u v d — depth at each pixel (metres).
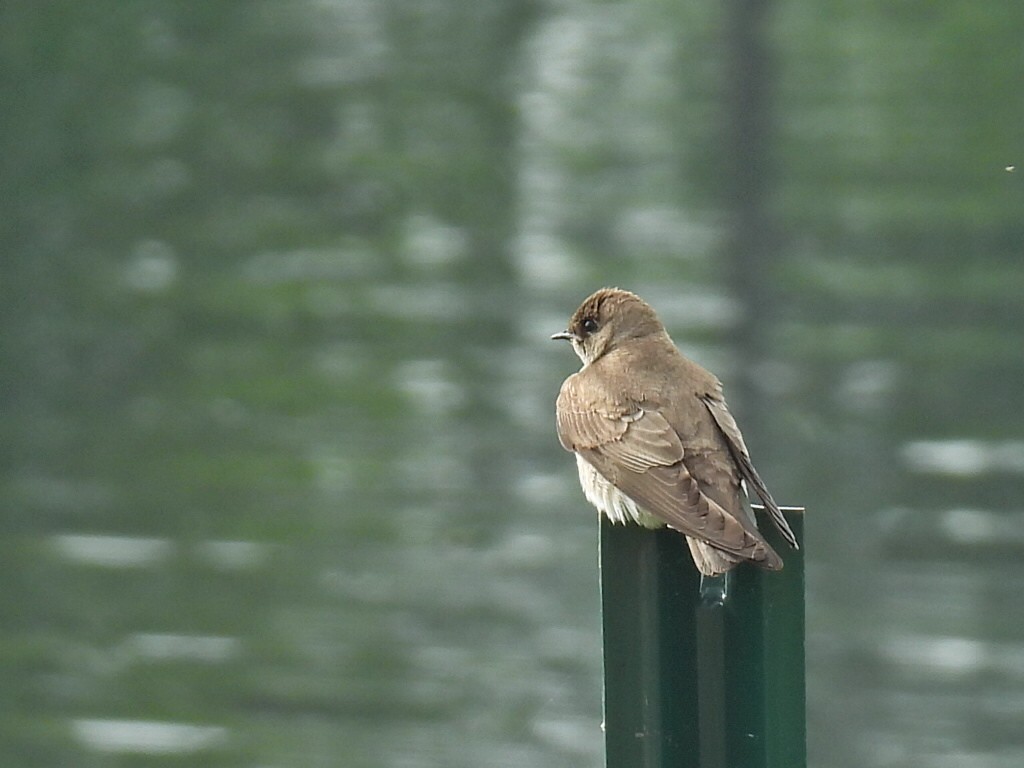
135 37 18.05
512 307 16.48
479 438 15.30
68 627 14.48
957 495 14.74
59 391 16.48
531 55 17.53
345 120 17.72
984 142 16.44
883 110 16.69
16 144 17.64
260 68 17.91
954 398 15.52
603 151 17.16
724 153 16.89
